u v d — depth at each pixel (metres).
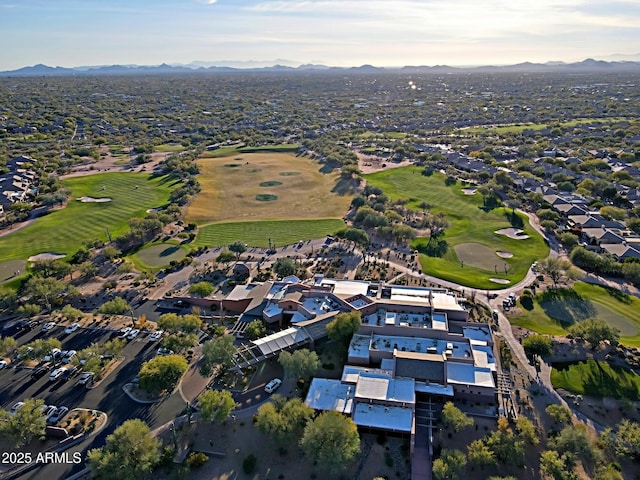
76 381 116.38
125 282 168.75
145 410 106.44
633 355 120.75
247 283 164.75
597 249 186.00
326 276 169.62
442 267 175.62
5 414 99.81
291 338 124.31
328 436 89.44
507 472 89.31
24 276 169.88
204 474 90.12
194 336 126.44
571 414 102.12
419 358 111.56
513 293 155.00
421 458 92.06
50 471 91.62
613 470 84.62
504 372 115.75
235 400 108.94
